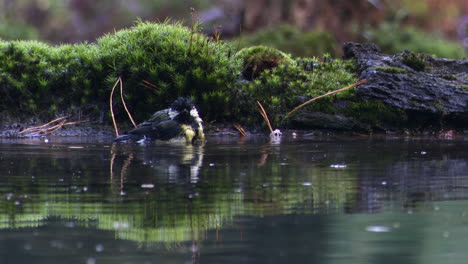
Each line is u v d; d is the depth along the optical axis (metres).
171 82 13.02
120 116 13.10
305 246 4.64
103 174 7.25
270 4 26.66
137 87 12.97
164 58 13.08
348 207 5.72
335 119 13.08
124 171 7.47
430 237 4.85
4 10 35.81
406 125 13.32
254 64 14.42
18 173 7.32
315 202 5.89
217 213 5.47
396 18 27.73
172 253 4.49
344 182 6.79
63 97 13.09
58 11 37.19
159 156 8.95
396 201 5.95
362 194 6.22
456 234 4.93
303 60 14.77
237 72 13.53
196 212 5.51
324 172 7.45
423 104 13.24
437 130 13.36
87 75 13.20
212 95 12.99
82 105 13.10
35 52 13.47
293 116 13.16
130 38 13.57
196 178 7.01
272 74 13.91
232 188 6.46
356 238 4.84
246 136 12.42
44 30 36.84
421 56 14.69
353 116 13.23
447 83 13.73
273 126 13.18
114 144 10.63
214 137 12.17
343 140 11.51
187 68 13.12
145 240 4.74
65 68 13.19
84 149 9.84
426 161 8.43
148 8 34.25
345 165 8.03
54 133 12.32
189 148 10.06
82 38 35.69
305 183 6.73
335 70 14.51
